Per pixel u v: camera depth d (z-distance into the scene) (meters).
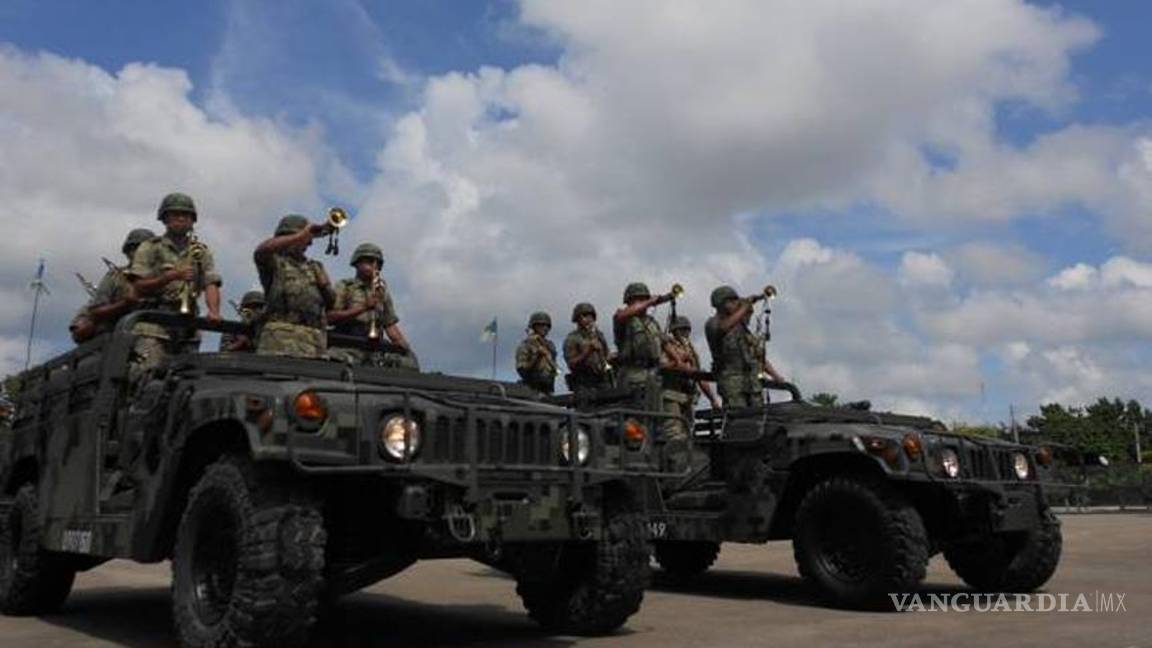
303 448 4.39
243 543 4.39
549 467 5.07
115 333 6.01
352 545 5.20
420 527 4.99
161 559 5.30
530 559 5.73
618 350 9.77
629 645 5.45
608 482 5.67
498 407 5.05
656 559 9.55
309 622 4.43
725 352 9.89
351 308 7.52
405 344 7.68
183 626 4.68
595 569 5.62
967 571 8.20
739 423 8.23
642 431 5.70
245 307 9.31
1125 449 70.19
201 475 5.09
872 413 8.59
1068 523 19.30
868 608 6.97
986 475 7.54
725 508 8.24
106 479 5.89
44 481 6.59
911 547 6.84
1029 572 7.87
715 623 6.36
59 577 6.70
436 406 4.79
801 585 8.92
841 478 7.23
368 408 4.61
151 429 5.34
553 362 10.85
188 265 6.75
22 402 7.25
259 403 4.43
